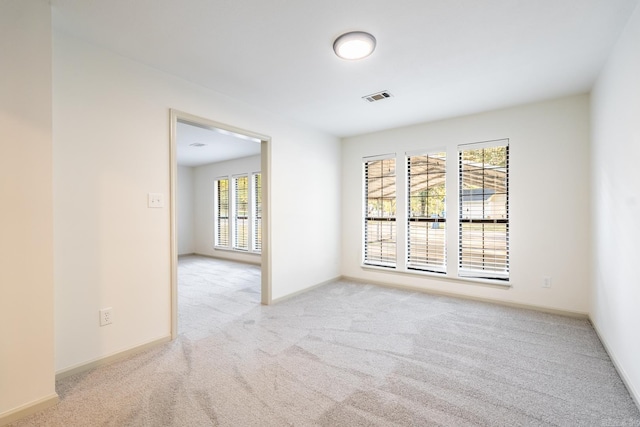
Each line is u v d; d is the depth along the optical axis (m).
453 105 3.40
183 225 7.77
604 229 2.50
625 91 1.96
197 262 6.78
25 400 1.65
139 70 2.42
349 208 4.84
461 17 1.86
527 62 2.43
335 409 1.72
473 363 2.23
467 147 3.77
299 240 4.09
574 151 3.14
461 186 3.86
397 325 2.96
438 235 4.04
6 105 1.58
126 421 1.62
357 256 4.77
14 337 1.62
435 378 2.04
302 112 3.64
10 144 1.59
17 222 1.62
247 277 5.21
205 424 1.60
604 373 2.09
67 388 1.91
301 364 2.22
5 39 1.58
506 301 3.54
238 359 2.29
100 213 2.20
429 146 4.05
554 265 3.27
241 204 6.91
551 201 3.27
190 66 2.49
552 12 1.81
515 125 3.46
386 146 4.44
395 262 4.39
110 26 1.96
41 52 1.69
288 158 3.90
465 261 3.85
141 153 2.43
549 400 1.80
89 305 2.14
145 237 2.46
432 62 2.42
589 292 3.07
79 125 2.10
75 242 2.08
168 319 2.61
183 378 2.03
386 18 1.87
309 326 2.95
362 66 2.49
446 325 2.96
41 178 1.70
